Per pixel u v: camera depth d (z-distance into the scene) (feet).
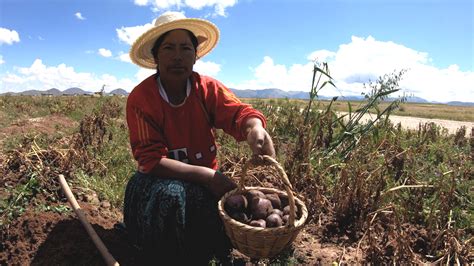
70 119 34.91
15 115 37.86
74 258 9.53
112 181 14.94
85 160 16.28
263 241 7.88
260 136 8.90
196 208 9.07
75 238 10.17
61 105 43.68
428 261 11.05
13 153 14.83
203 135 10.01
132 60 10.66
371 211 12.48
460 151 21.90
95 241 9.64
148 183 9.29
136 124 9.37
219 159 17.58
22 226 10.51
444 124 53.93
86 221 10.43
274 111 30.17
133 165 17.02
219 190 9.02
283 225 8.41
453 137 28.84
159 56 9.36
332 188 14.61
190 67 9.39
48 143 17.70
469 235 11.83
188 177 9.02
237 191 9.10
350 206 12.66
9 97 58.90
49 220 10.75
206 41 11.27
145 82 9.70
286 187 7.87
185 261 9.59
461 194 14.25
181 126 9.64
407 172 15.19
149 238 9.28
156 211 9.00
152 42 9.84
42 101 55.88
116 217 12.37
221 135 23.29
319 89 19.24
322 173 15.28
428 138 24.07
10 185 13.04
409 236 10.95
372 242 10.46
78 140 17.60
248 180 14.76
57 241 10.09
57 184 13.24
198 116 9.84
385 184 13.97
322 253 11.02
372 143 18.17
